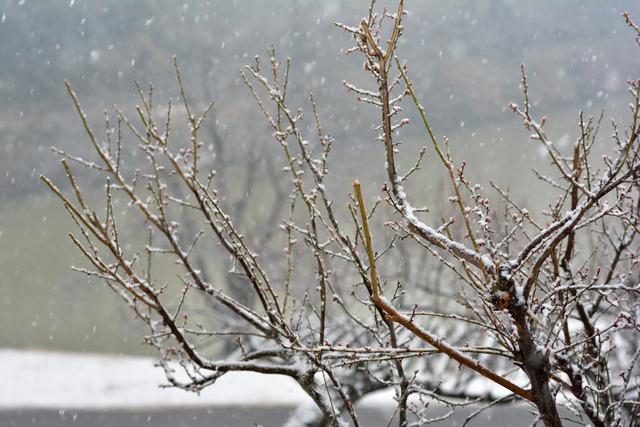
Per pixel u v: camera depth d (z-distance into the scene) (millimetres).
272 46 6039
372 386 9711
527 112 5059
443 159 4367
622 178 4559
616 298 5488
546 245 4559
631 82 4898
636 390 7023
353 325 10219
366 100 5098
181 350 6047
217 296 6086
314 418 9875
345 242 5703
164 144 5793
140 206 5707
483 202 4648
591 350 5965
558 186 5613
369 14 5043
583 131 5121
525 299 4441
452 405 5406
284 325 5734
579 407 5637
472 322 4473
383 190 4906
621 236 6609
